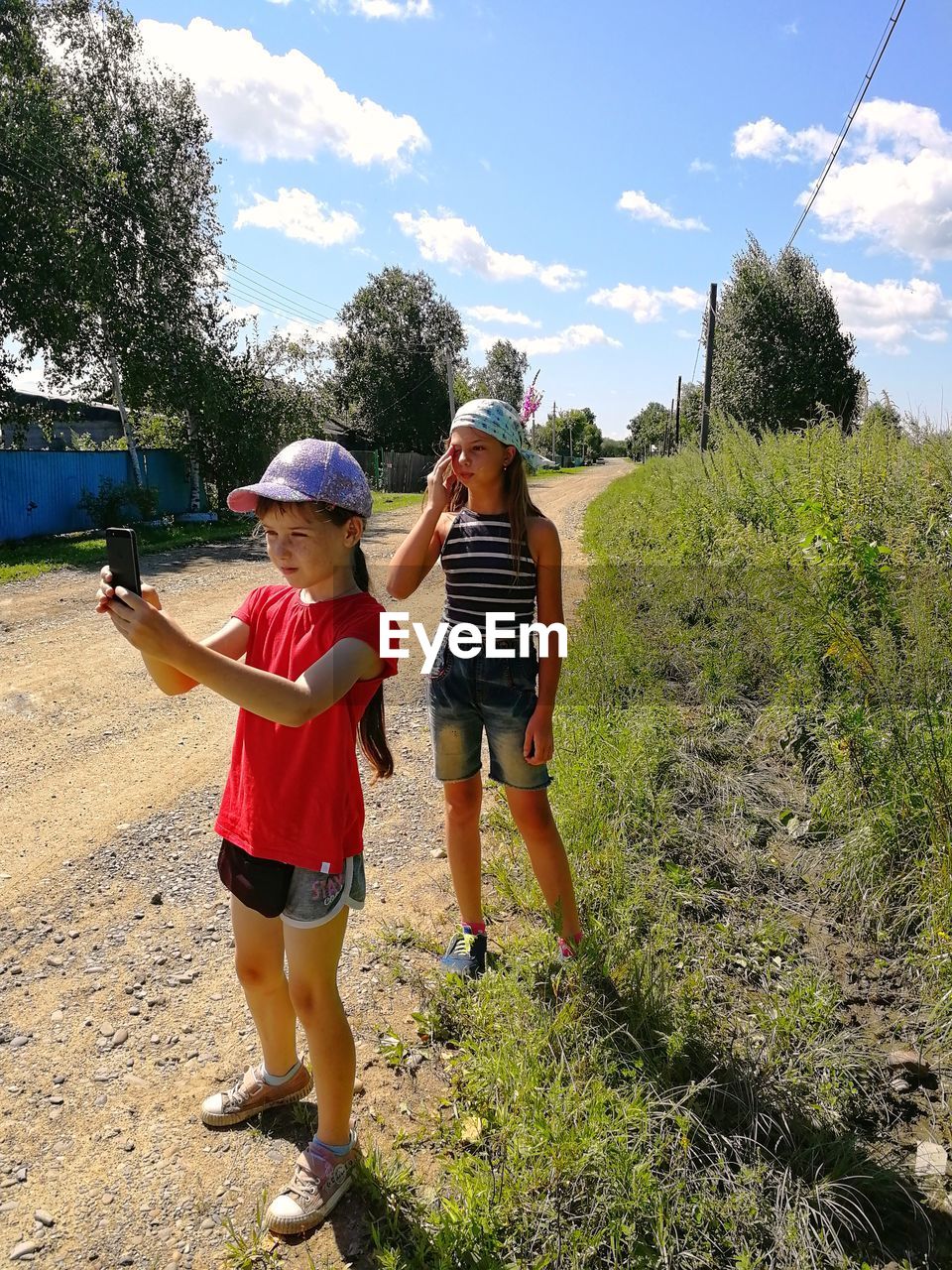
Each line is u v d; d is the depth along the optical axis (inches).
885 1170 84.4
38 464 654.5
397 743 207.5
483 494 102.2
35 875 142.9
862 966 117.2
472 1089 91.4
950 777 131.7
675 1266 72.7
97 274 647.8
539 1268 71.0
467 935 115.2
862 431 326.0
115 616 61.1
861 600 188.2
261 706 66.0
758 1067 95.8
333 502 72.4
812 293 896.3
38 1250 75.2
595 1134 80.4
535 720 102.7
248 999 85.6
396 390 1692.9
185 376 758.5
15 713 226.8
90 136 690.8
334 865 74.3
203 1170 84.3
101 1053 100.8
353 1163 81.8
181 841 155.6
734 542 326.0
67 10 714.2
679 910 126.9
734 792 163.3
